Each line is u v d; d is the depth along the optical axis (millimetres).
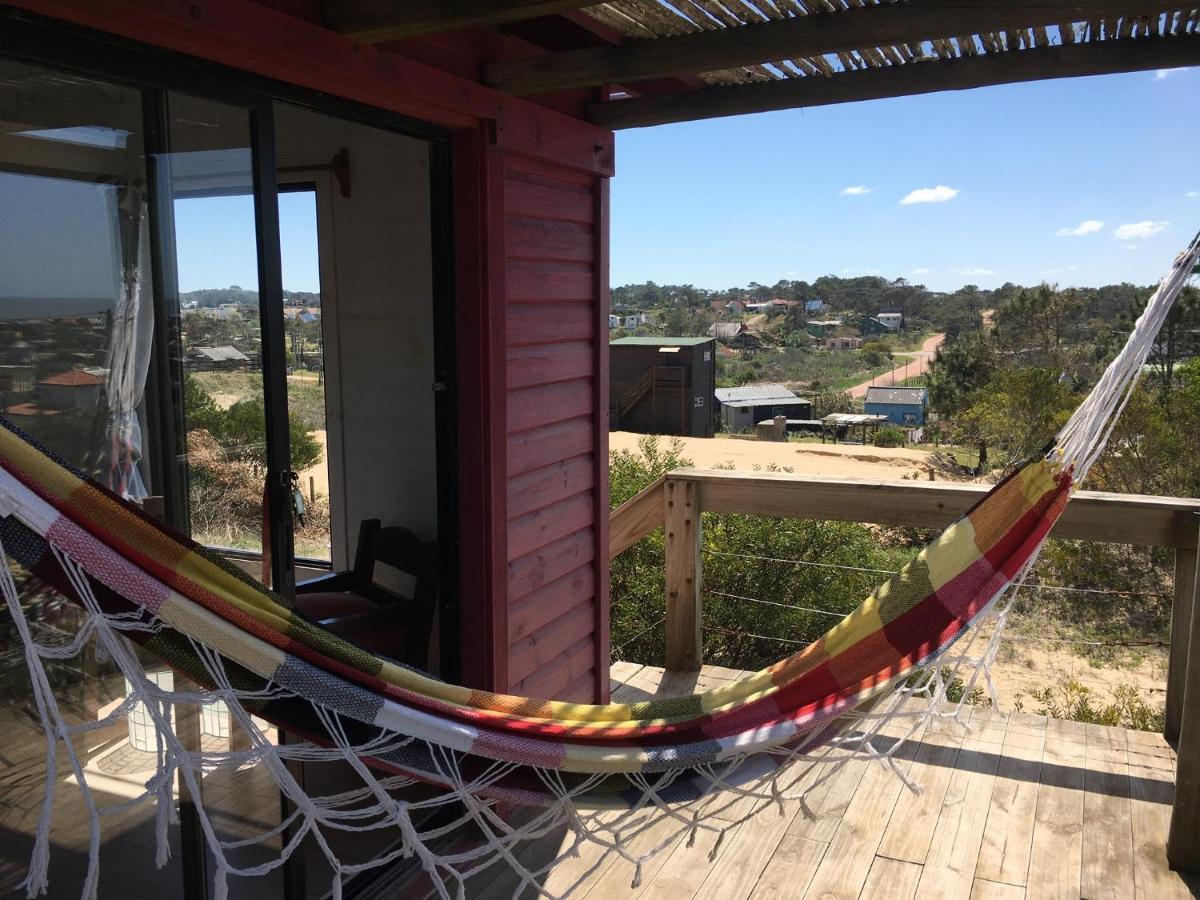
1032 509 1737
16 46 1399
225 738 1875
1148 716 5305
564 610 3201
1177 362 12148
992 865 2586
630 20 2129
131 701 1135
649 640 6293
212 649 1268
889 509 3574
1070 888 2480
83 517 1173
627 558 6488
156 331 1688
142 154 1633
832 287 99500
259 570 1941
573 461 3209
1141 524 3203
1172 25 1953
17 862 1515
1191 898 2439
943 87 2285
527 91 2424
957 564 1740
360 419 3465
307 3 1878
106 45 1532
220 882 1145
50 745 1012
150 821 1729
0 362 1434
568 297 3066
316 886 2426
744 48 1989
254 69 1796
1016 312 30000
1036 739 3344
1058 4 1606
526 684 2980
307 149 3328
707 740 1663
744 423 42500
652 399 34031
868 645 1737
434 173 2559
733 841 2707
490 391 2611
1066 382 18312
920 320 91312
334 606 3115
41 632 1518
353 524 3559
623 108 3004
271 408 1932
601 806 1657
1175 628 3275
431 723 1495
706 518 6348
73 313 1539
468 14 1787
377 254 3297
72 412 1547
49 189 1486
